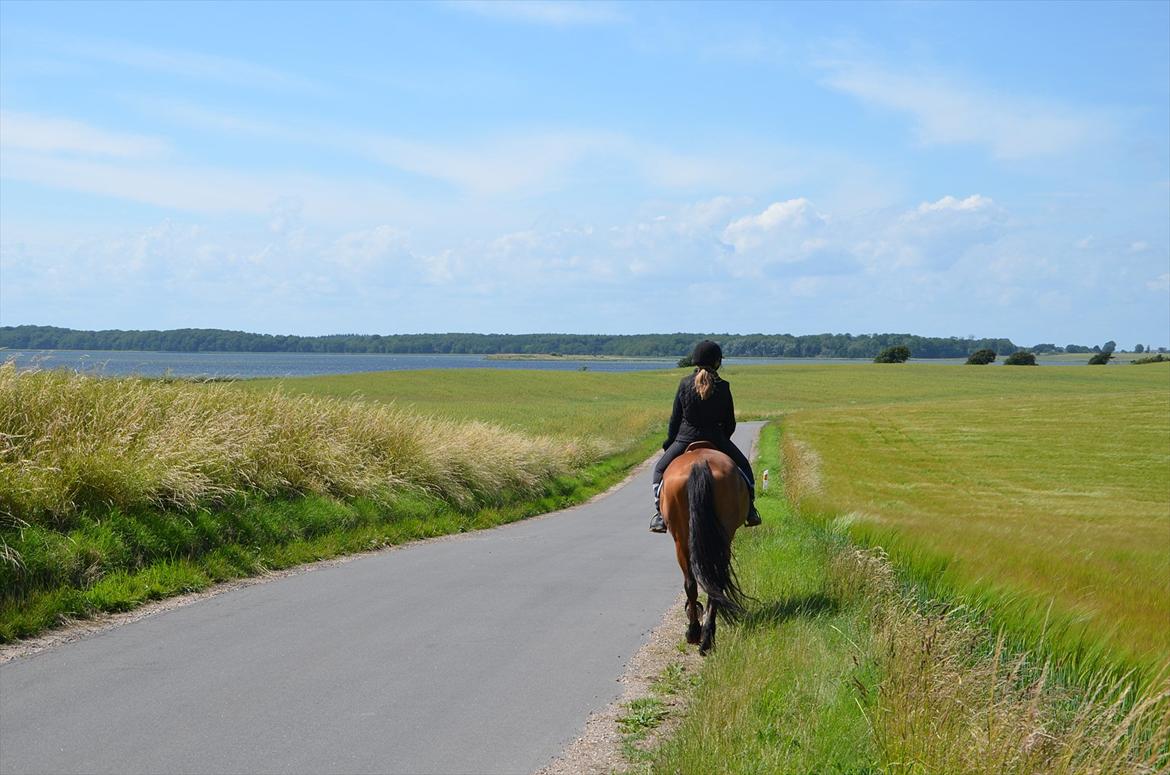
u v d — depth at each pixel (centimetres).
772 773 482
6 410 1113
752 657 673
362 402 1888
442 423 2127
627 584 1111
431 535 1548
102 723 571
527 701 646
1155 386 10594
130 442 1159
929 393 9869
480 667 725
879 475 3891
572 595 1030
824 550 1187
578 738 577
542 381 9562
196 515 1118
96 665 694
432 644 790
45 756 517
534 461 2298
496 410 5884
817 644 710
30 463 979
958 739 485
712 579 758
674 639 841
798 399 9312
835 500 2098
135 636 784
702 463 789
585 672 723
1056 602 785
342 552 1279
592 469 3022
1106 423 5741
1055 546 1359
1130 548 1495
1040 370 13075
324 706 618
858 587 928
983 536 1347
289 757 529
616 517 1992
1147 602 913
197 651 741
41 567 859
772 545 1252
